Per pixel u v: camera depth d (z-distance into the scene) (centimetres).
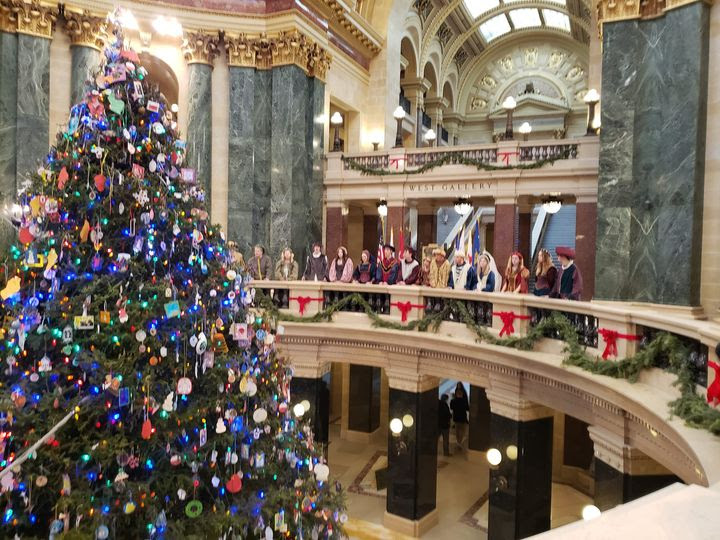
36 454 385
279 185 1426
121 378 411
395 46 2038
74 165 444
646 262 948
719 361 432
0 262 464
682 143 886
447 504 1051
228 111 1428
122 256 439
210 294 485
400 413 937
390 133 2012
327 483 564
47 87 1195
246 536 461
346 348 995
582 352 647
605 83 994
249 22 1421
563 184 1295
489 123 3428
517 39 3347
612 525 159
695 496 179
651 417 480
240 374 483
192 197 511
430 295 920
